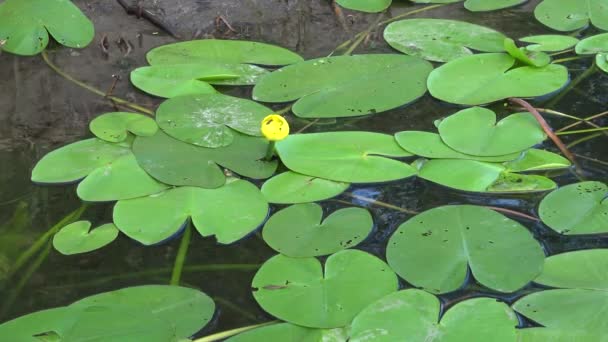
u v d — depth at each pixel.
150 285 3.20
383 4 3.92
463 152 3.42
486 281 3.17
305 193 3.34
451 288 3.17
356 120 3.53
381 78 3.62
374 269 3.20
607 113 3.54
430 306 3.13
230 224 3.29
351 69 3.65
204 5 3.91
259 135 3.47
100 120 3.51
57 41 3.77
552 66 3.64
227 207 3.32
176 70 3.65
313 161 3.40
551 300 3.14
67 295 3.20
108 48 3.77
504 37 3.76
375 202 3.35
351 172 3.38
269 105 3.58
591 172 3.40
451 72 3.63
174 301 3.17
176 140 3.46
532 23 3.84
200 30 3.83
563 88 3.62
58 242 3.28
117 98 3.61
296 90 3.60
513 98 3.57
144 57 3.74
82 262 3.25
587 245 3.25
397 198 3.35
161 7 3.90
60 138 3.50
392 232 3.29
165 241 3.28
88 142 3.46
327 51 3.75
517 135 3.45
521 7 3.91
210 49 3.73
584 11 3.86
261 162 3.41
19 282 3.22
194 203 3.33
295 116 3.54
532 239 3.24
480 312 3.12
